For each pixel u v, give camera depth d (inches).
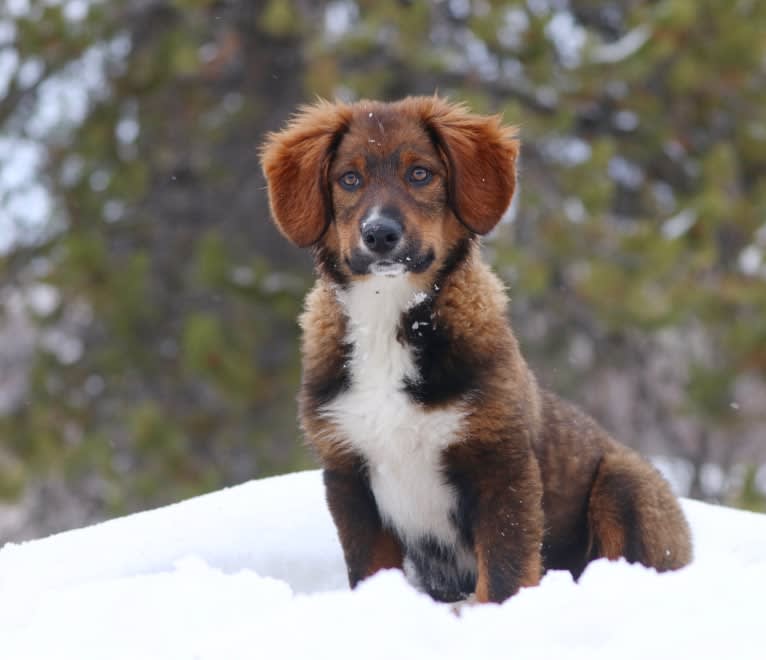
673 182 687.7
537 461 249.0
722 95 658.8
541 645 179.3
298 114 284.4
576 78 597.3
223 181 689.0
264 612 196.4
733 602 187.8
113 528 290.7
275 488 317.7
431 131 262.1
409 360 247.8
